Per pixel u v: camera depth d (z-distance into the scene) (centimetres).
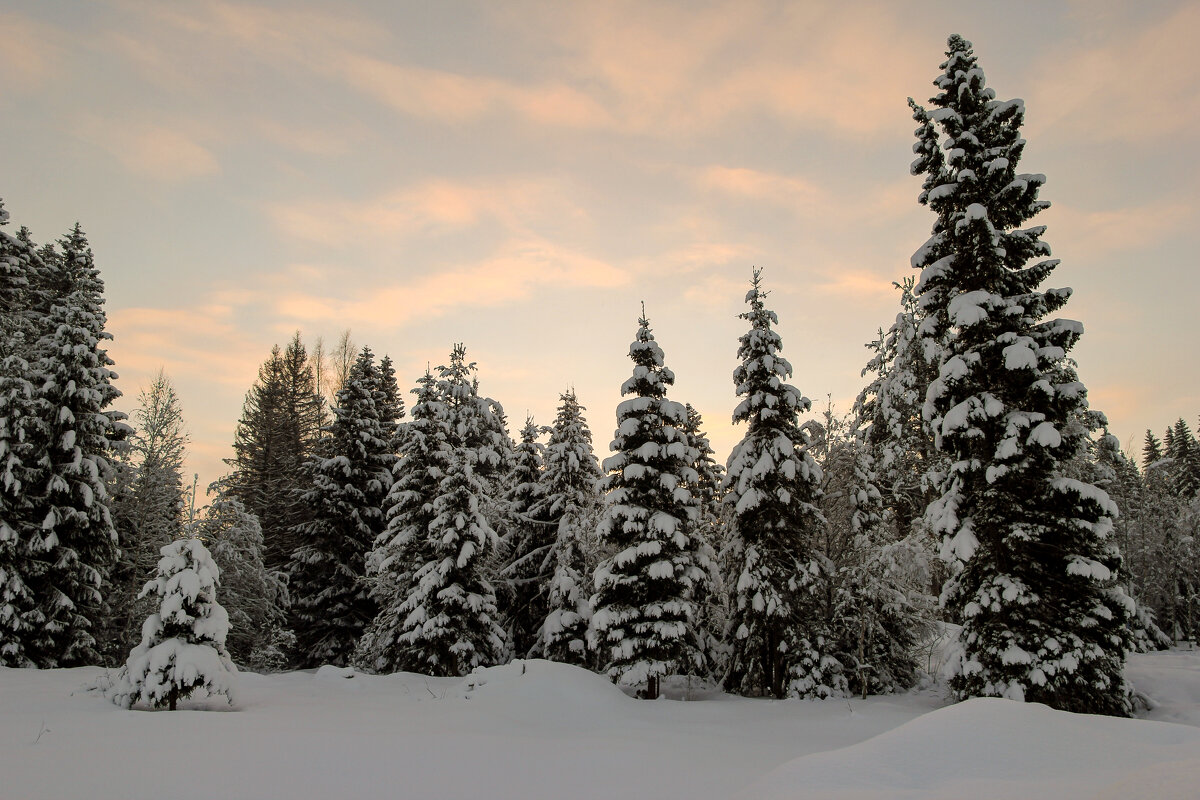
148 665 1320
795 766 724
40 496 2327
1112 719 811
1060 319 1652
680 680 2364
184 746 958
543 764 1000
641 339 2295
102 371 2578
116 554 2528
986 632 1577
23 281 2702
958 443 1692
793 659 2098
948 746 707
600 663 2569
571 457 2814
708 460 3397
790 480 2161
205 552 1434
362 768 903
